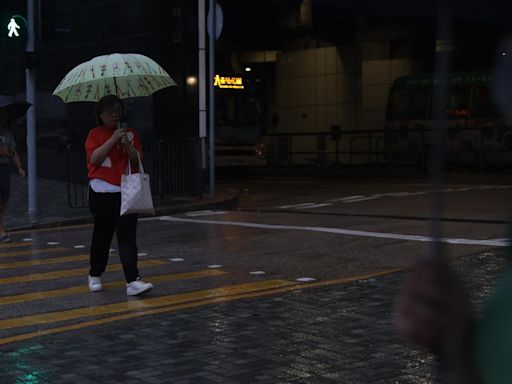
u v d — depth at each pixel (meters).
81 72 8.66
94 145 8.21
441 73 1.51
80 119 22.70
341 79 38.09
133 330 6.81
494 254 9.84
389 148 33.03
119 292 8.58
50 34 15.12
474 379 1.26
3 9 14.98
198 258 10.78
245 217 15.70
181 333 6.65
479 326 1.27
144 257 10.98
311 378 5.28
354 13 35.97
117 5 21.09
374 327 6.62
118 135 8.00
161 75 8.77
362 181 26.11
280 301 7.80
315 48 39.03
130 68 8.61
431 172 1.62
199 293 8.39
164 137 19.98
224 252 11.23
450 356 1.30
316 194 20.81
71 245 12.41
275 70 41.97
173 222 15.19
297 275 9.31
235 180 28.30
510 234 1.36
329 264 10.01
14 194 20.36
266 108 41.62
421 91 31.91
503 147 28.69
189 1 20.28
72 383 5.34
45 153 24.17
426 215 14.68
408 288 1.38
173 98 20.11
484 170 30.56
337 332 6.50
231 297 8.10
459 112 30.28
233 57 41.50
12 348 6.33
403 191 20.67
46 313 7.62
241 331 6.64
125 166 8.21
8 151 12.79
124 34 20.92
